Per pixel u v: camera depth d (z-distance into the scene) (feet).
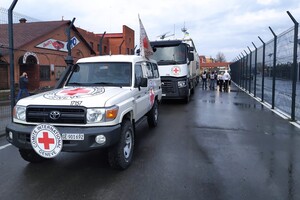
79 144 14.64
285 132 26.48
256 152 20.11
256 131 26.94
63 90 18.21
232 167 17.07
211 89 89.20
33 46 70.03
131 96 18.92
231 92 76.59
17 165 17.67
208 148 21.17
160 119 33.86
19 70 66.85
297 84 32.63
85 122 14.96
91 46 104.22
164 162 18.02
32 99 16.14
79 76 21.26
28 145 15.25
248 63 77.87
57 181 15.19
